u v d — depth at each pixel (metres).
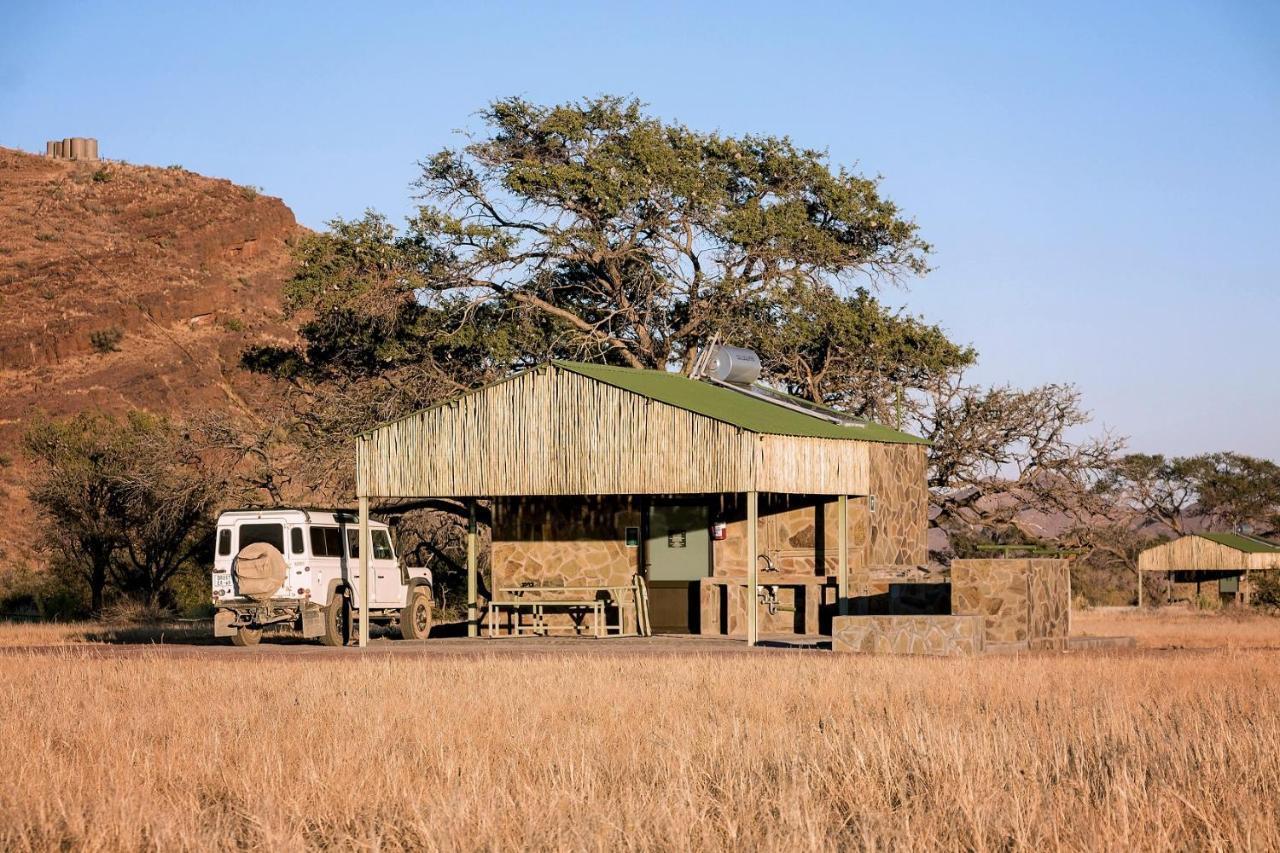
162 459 47.00
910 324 48.44
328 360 48.25
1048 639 26.42
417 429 30.88
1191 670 19.38
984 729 12.70
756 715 14.96
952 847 8.99
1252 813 9.31
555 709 15.54
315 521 30.02
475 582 34.28
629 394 29.14
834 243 47.97
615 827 9.23
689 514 33.56
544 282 47.53
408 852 9.30
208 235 113.94
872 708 15.46
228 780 11.30
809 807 9.95
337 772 11.13
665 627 33.59
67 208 115.06
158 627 40.56
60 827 9.72
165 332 100.38
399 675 19.47
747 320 46.75
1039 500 50.06
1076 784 10.69
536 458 29.88
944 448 48.59
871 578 32.66
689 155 47.53
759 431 27.64
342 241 47.06
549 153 48.59
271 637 34.28
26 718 15.05
